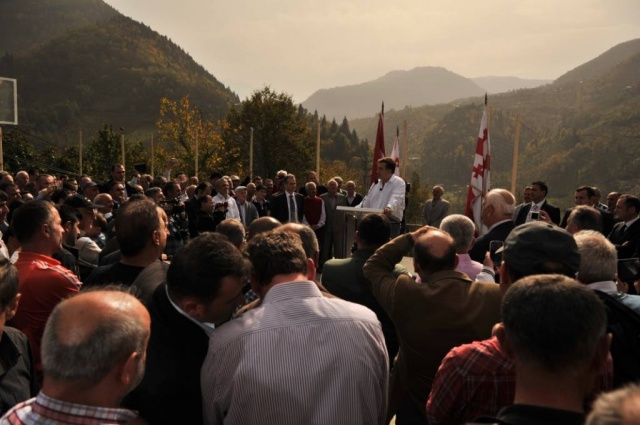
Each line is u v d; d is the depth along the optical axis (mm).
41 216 3158
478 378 1877
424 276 2682
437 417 1979
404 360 2688
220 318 2072
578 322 1341
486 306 2420
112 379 1426
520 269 2055
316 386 1948
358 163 146375
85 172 37062
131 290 2281
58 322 1434
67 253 4121
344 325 2061
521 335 1382
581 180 183625
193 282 1967
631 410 848
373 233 3391
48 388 1398
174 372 2006
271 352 1963
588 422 902
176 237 6469
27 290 2816
